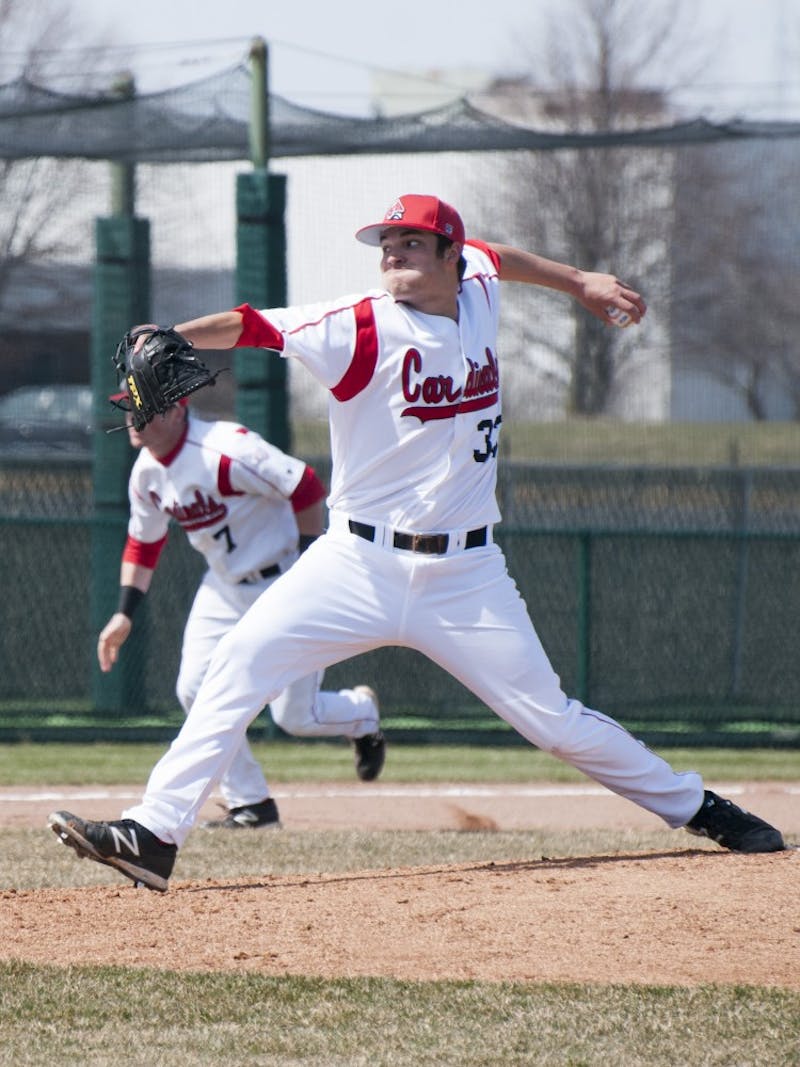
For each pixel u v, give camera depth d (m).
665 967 13.95
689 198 69.19
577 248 70.62
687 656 37.53
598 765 17.33
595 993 13.28
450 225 15.77
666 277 70.31
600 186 70.25
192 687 23.58
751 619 37.41
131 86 37.75
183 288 39.22
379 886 16.86
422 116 37.47
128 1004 13.13
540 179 70.62
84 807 27.84
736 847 17.92
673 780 17.66
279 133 37.59
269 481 22.81
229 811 24.80
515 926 15.12
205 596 23.67
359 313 15.64
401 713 37.28
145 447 22.89
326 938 14.95
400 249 15.76
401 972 13.95
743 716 37.31
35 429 60.00
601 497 40.97
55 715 37.75
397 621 16.33
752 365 71.69
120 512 38.19
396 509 16.06
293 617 16.28
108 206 39.19
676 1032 12.36
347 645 16.48
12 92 36.47
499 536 37.50
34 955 14.59
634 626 37.66
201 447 22.77
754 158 56.94
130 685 37.56
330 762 34.25
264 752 35.81
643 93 70.62
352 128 37.50
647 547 37.66
